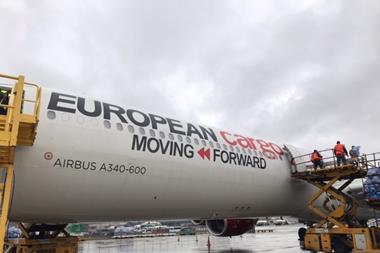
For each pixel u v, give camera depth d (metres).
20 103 8.27
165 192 12.66
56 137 10.13
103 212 11.73
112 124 11.59
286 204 18.14
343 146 16.45
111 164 11.05
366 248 14.60
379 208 16.36
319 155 17.19
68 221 11.83
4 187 8.27
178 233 62.66
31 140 9.15
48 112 10.36
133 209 12.35
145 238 47.47
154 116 13.41
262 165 16.67
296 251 21.80
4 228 7.92
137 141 11.89
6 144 7.81
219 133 15.80
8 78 8.34
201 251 24.02
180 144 13.28
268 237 40.62
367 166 16.16
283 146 19.11
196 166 13.58
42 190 9.93
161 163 12.40
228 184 14.85
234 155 15.41
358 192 19.48
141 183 11.87
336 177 16.61
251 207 16.59
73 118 10.76
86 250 26.48
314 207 17.92
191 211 14.35
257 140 17.97
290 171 18.16
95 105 11.73
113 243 35.91
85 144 10.62
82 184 10.55
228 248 25.97
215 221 20.94
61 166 10.09
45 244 11.82
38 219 10.98
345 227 15.65
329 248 15.73
